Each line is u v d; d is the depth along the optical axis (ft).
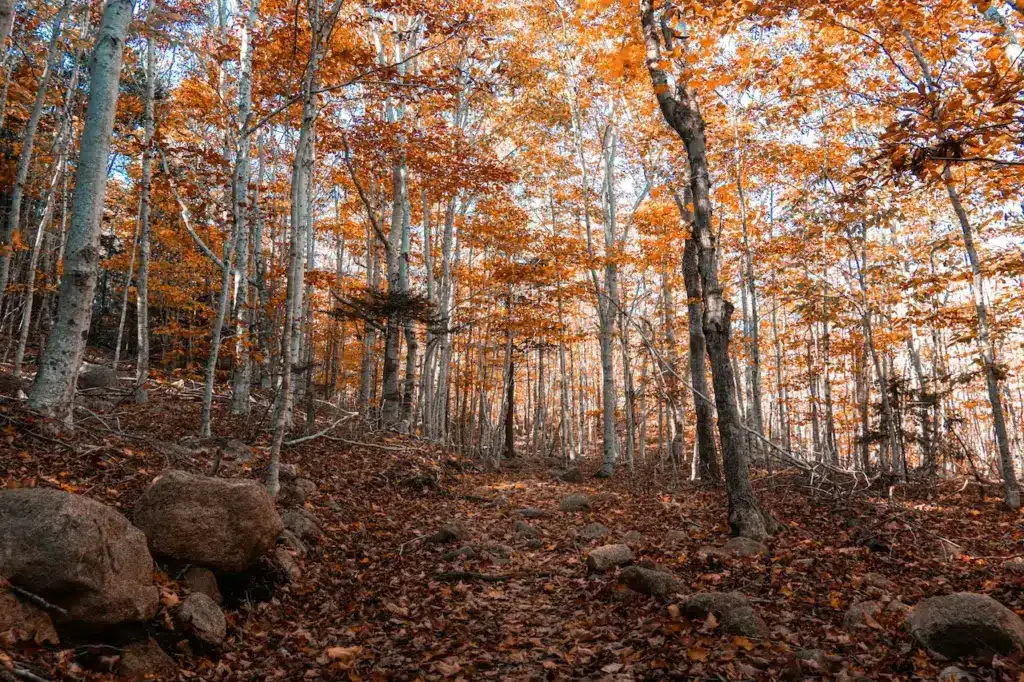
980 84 11.82
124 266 57.98
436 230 64.80
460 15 30.40
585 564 21.42
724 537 24.32
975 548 23.56
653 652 13.47
